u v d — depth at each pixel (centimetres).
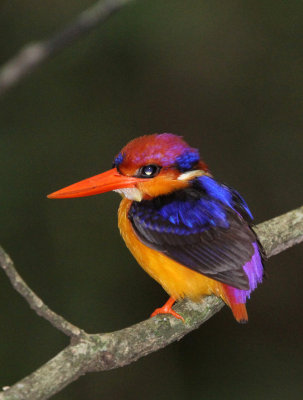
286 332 1234
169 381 1130
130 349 607
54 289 1201
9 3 1315
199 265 656
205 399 1124
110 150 1363
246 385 1142
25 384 527
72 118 1363
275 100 1414
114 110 1396
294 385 1157
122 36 1316
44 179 1300
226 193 704
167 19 1315
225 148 1409
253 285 659
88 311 1181
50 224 1250
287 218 800
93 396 1098
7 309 1140
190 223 673
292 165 1382
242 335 1191
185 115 1419
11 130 1325
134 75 1396
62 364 548
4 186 1274
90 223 1253
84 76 1370
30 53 617
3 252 504
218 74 1410
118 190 718
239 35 1386
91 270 1215
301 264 1275
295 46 1392
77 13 1312
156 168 705
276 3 1367
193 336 1169
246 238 661
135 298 1196
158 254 683
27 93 1339
